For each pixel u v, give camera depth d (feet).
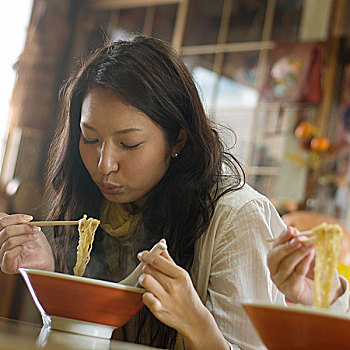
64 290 3.99
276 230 5.33
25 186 17.89
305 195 16.72
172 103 5.10
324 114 17.13
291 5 18.37
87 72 5.25
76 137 5.75
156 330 5.29
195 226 5.21
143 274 3.88
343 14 17.61
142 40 5.32
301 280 3.73
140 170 5.01
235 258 4.98
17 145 20.24
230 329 4.79
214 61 19.11
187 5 19.74
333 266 3.51
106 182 5.04
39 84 20.12
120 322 4.10
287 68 17.83
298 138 17.37
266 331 3.27
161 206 5.35
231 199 5.21
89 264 5.75
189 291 3.87
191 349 4.02
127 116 4.88
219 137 5.68
